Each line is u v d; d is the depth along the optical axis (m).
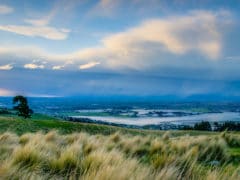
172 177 5.36
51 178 5.24
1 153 7.00
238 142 12.48
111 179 4.67
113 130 39.28
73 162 6.05
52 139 11.52
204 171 6.37
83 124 40.25
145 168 5.52
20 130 23.28
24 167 5.43
